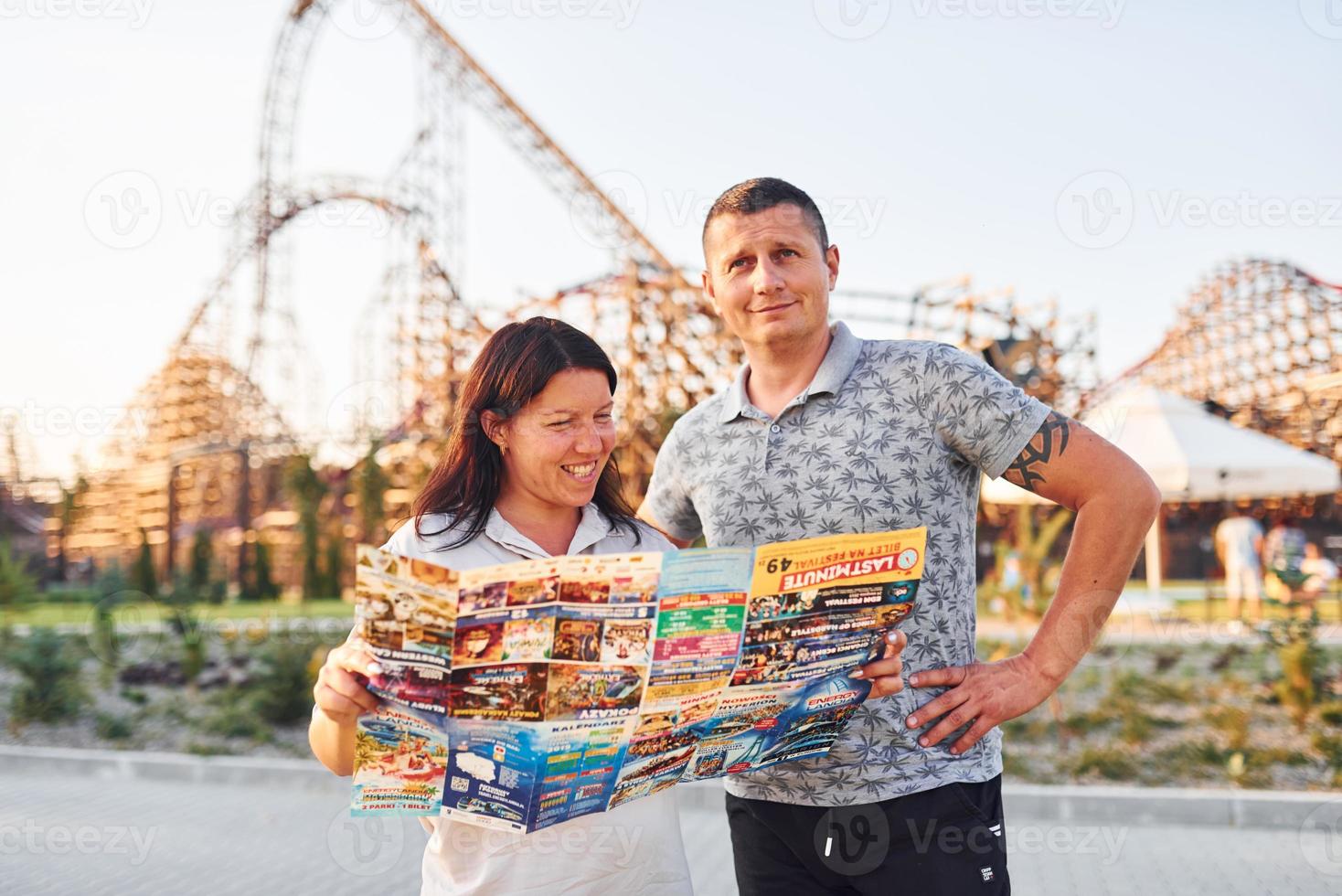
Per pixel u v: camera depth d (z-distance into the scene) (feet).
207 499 82.99
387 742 5.57
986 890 7.06
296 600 58.08
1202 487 36.14
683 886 6.63
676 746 6.07
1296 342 73.41
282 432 75.77
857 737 7.16
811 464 7.54
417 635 5.19
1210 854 16.84
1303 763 20.26
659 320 50.93
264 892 15.62
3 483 78.54
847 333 7.86
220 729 26.20
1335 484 35.81
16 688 27.71
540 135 55.11
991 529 43.98
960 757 7.18
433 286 63.00
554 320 6.73
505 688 5.39
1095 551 6.95
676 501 8.57
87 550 86.84
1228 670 27.63
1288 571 24.77
